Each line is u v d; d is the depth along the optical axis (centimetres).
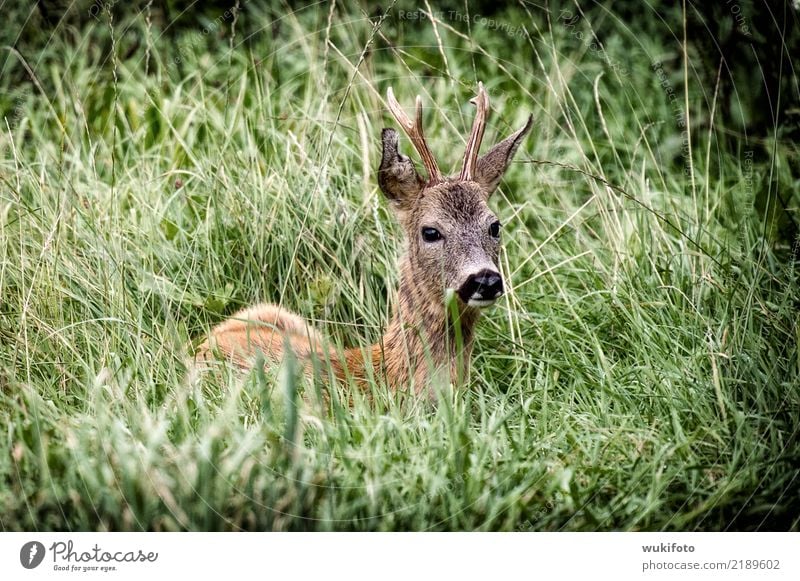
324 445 843
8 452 830
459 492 818
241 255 1176
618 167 1364
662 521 827
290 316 1082
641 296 1093
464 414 877
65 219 1111
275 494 796
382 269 1174
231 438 849
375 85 1427
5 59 1455
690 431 920
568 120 1253
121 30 1483
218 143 1308
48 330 991
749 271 1092
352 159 1299
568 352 1030
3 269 1040
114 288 1058
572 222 1225
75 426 864
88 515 795
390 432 875
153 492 795
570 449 888
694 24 1445
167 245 1168
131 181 1210
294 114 1334
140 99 1383
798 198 1280
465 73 1493
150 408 908
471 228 1008
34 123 1318
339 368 1019
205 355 1023
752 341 978
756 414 924
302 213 1176
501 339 1102
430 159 1045
